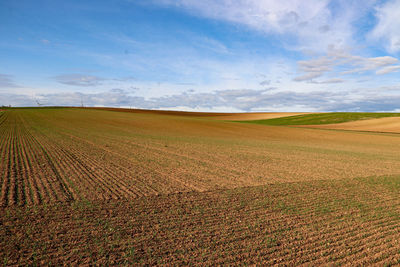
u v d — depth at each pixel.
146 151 17.91
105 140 23.05
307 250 5.06
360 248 5.21
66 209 6.71
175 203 7.54
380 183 11.11
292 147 25.16
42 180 9.46
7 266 4.16
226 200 8.02
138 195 8.14
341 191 9.62
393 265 4.63
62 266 4.22
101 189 8.60
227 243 5.23
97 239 5.16
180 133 36.25
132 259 4.49
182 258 4.59
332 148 25.72
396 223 6.59
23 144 18.59
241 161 15.75
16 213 6.33
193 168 12.95
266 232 5.81
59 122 42.66
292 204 7.88
